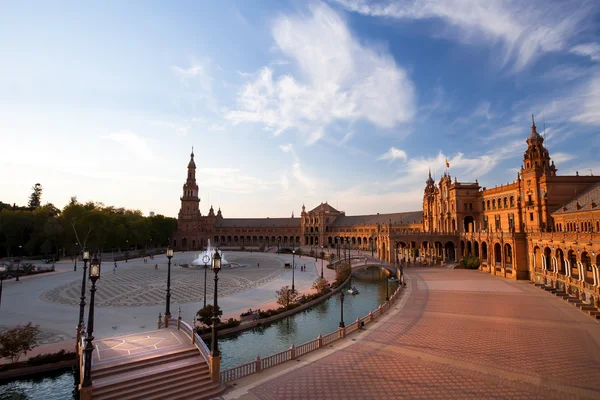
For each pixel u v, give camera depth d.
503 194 95.50
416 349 33.03
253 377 27.08
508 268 78.50
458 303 52.44
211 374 25.27
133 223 153.75
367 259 112.38
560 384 25.38
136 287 71.12
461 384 25.52
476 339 35.69
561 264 67.50
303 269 102.19
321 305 61.00
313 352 32.62
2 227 118.38
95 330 40.66
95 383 22.72
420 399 23.33
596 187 68.81
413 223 165.38
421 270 90.81
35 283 74.44
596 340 34.88
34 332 33.47
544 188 76.75
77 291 65.81
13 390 28.86
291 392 24.45
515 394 23.94
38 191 182.50
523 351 32.12
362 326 40.69
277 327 47.69
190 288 70.75
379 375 27.20
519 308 48.75
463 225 109.69
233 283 78.38
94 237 123.25
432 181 140.50
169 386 23.91
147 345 28.77
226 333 43.53
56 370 30.52
